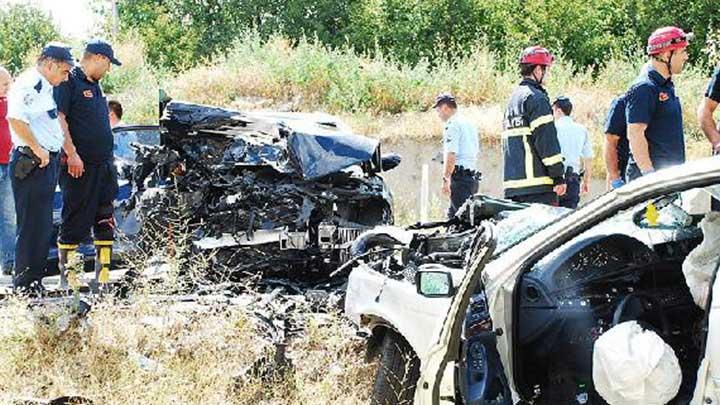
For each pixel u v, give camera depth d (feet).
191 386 17.65
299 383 17.87
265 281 24.81
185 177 25.53
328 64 63.05
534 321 13.32
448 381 12.45
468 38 77.51
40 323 19.16
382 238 18.75
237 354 18.80
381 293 15.51
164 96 27.02
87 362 18.47
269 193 25.05
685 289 14.01
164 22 90.94
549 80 59.21
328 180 25.55
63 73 21.97
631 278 13.88
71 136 22.98
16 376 18.07
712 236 12.85
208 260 24.56
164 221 25.25
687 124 53.72
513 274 12.96
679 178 11.28
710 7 75.72
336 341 19.13
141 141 31.78
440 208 45.14
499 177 51.37
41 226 21.97
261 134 26.13
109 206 23.99
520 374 13.00
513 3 78.23
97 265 23.80
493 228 12.63
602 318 13.43
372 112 59.47
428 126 54.49
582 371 13.24
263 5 92.38
